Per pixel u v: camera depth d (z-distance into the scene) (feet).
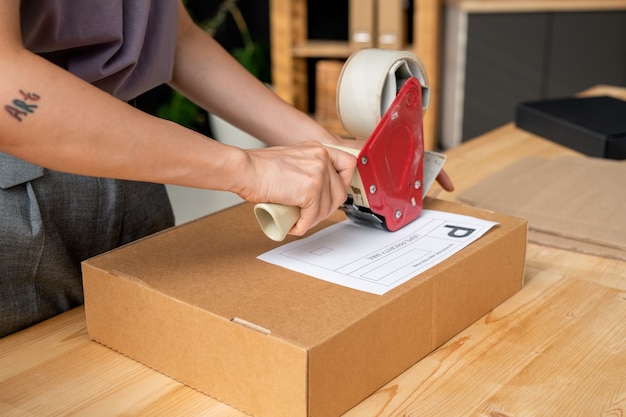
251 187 2.38
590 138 4.97
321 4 11.71
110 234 3.41
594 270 3.36
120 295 2.58
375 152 2.83
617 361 2.59
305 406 2.11
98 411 2.32
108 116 2.10
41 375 2.54
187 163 2.25
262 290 2.45
